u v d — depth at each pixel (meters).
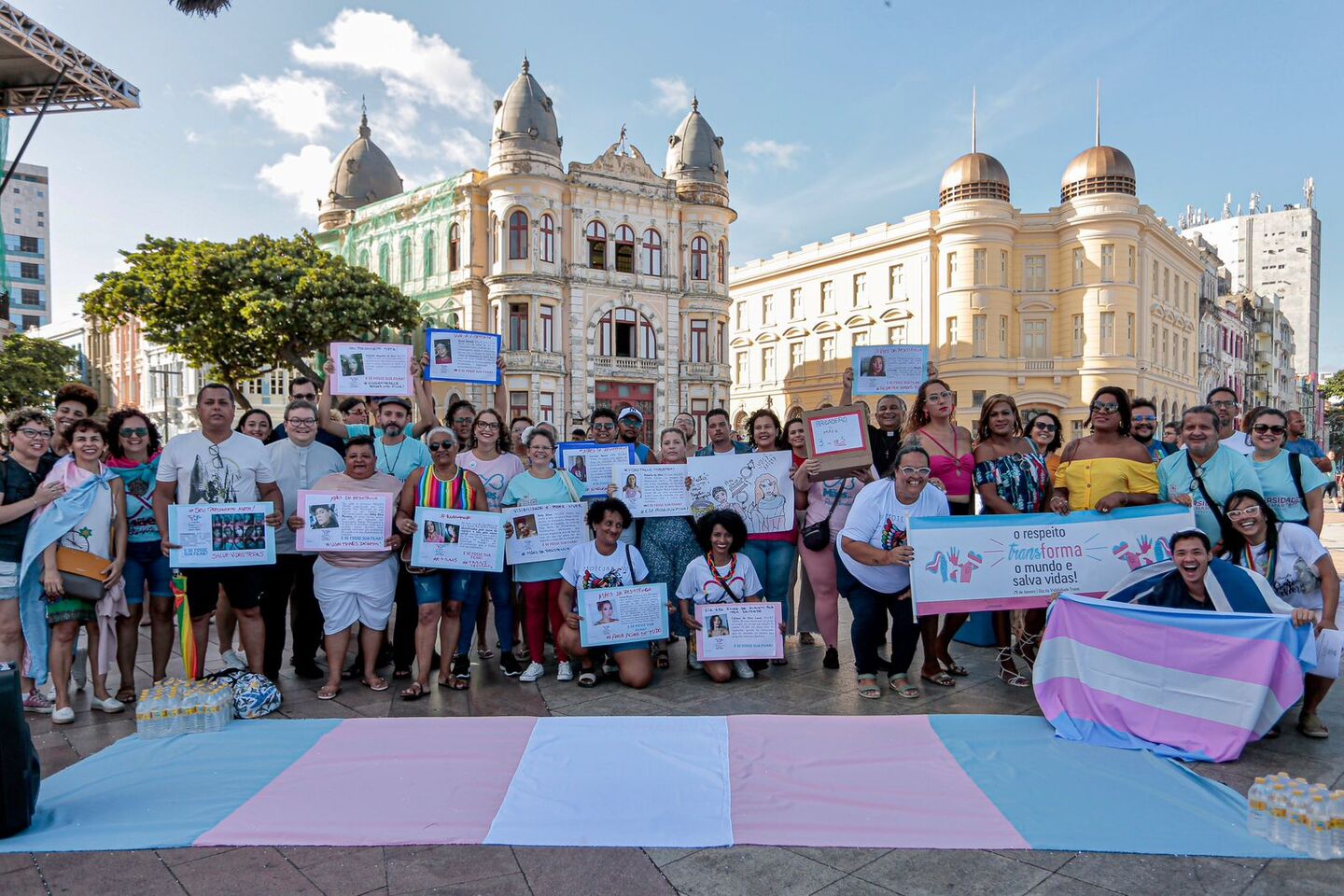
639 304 38.00
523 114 35.22
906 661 5.91
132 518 5.98
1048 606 5.64
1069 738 4.90
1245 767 4.52
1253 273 126.62
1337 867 3.43
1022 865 3.46
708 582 6.38
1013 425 6.24
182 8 5.63
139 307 26.30
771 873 3.42
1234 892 3.25
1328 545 14.80
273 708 5.60
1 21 10.94
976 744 4.82
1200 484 5.69
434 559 5.91
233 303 26.03
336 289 27.25
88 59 12.15
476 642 7.54
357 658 6.71
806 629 7.55
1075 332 40.78
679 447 7.20
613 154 37.34
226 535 5.62
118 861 3.55
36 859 3.57
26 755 3.83
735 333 54.22
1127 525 5.66
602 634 6.08
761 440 7.04
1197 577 5.09
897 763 4.55
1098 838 3.66
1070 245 40.81
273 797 4.15
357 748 4.82
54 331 68.06
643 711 5.56
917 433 6.53
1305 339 123.44
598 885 3.34
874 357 8.99
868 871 3.43
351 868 3.48
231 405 5.88
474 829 3.80
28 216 86.62
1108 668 5.02
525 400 34.75
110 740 5.10
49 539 5.24
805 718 5.29
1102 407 6.02
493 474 6.91
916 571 5.61
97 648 5.66
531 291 35.00
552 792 4.19
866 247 44.81
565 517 6.47
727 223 40.78
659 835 3.73
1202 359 52.81
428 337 8.04
